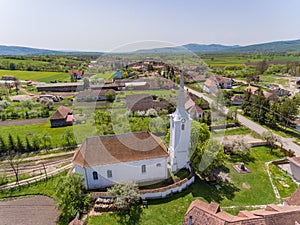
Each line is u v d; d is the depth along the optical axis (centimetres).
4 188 3216
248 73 12900
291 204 2470
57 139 4928
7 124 6144
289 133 5403
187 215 2094
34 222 2578
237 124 5831
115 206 2659
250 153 4259
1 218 2653
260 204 2825
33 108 7425
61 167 3759
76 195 2686
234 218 2011
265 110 6147
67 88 9894
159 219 2531
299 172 3359
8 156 4191
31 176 3509
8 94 9331
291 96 9150
